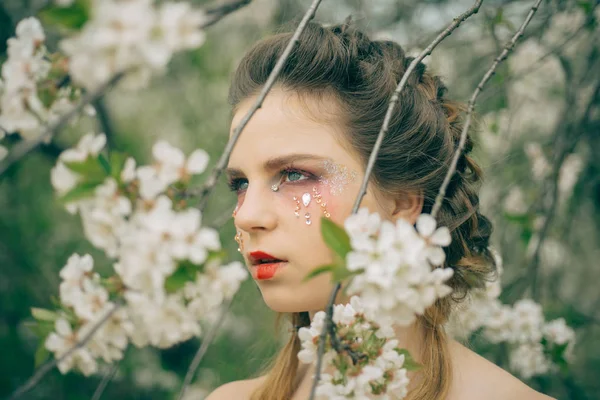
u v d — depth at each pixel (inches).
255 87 61.1
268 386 70.6
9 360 136.0
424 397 57.0
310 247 55.4
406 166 60.7
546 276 110.3
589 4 91.1
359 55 62.9
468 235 68.4
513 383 57.5
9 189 141.9
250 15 139.8
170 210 34.6
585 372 132.0
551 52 92.7
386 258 34.8
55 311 41.3
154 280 34.0
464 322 81.1
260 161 56.7
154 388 139.5
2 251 141.3
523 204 109.5
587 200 125.0
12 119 40.2
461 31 107.4
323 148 56.9
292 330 70.6
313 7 39.4
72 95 40.9
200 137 146.5
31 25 40.5
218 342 135.0
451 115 70.3
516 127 123.1
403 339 59.8
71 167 34.7
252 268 57.0
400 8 110.1
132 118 155.2
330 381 42.0
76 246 141.9
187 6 31.5
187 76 148.2
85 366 39.5
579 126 97.7
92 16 30.7
